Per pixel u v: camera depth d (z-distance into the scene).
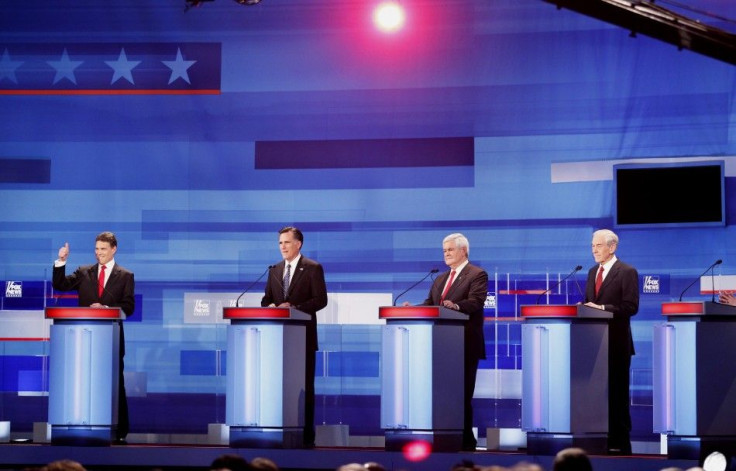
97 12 28.22
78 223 27.91
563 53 26.62
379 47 27.42
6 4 28.33
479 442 25.98
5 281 27.78
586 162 26.38
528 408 20.08
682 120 25.95
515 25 26.86
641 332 25.73
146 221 27.77
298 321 21.23
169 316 27.50
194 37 27.95
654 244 25.92
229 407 20.75
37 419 27.22
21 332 27.48
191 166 27.78
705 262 25.66
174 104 27.92
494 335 26.30
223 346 27.27
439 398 20.33
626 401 20.80
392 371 20.44
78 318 21.23
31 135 28.12
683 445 19.75
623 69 26.31
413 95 27.23
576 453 10.84
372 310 26.95
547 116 26.62
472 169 26.91
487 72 26.94
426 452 20.25
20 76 28.27
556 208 26.48
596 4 20.97
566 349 19.89
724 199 25.52
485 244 26.72
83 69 28.16
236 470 11.09
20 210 27.95
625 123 26.27
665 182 25.88
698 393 19.59
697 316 19.84
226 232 27.59
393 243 27.09
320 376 26.91
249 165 27.66
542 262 26.44
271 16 27.78
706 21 25.66
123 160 27.92
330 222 27.34
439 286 21.80
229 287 27.45
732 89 25.73
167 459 21.33
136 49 28.09
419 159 27.12
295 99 27.62
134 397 27.30
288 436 20.80
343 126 27.44
